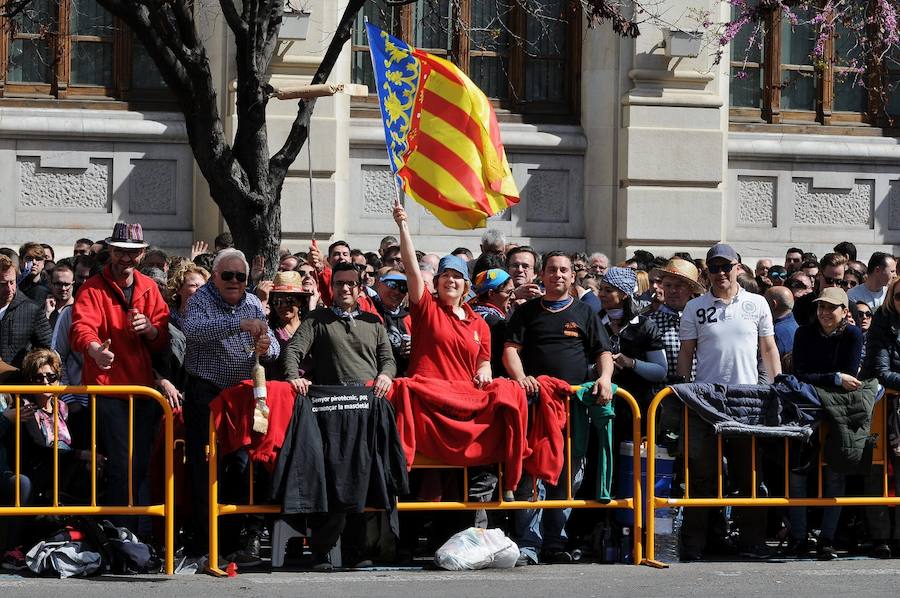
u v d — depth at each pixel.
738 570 8.18
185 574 7.82
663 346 8.88
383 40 9.38
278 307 8.85
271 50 11.93
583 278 11.21
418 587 7.46
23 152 15.50
